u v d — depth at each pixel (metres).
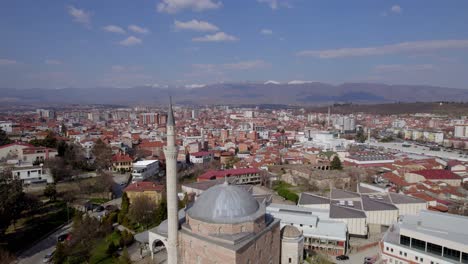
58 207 128.12
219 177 163.38
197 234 68.56
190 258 69.62
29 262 90.69
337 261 92.38
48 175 150.88
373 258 92.06
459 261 70.94
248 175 171.38
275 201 147.00
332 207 114.19
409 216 86.88
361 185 153.50
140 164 170.88
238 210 68.19
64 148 182.12
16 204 105.25
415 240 77.44
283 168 193.50
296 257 81.19
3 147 166.38
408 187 152.62
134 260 88.12
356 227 107.19
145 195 121.75
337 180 168.75
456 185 161.38
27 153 168.62
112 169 188.50
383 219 115.00
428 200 126.44
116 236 102.44
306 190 161.00
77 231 96.88
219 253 63.56
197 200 73.88
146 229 109.56
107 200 141.38
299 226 100.38
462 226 77.19
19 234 105.44
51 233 108.75
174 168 70.88
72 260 88.88
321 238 96.75
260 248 70.06
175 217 70.75
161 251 93.44
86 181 153.50
